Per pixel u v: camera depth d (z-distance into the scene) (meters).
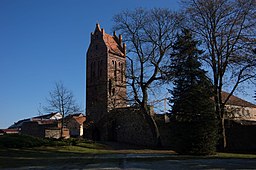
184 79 28.09
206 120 26.27
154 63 40.28
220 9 31.34
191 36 30.50
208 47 31.97
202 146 26.05
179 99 27.36
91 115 67.25
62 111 51.41
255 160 20.75
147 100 41.03
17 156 25.36
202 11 31.88
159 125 47.12
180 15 35.00
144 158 22.45
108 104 50.69
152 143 50.78
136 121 54.66
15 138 33.06
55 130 58.75
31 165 18.48
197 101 26.64
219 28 31.62
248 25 30.75
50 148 33.69
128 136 55.53
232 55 31.09
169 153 30.19
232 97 54.31
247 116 57.09
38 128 59.34
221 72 31.83
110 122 57.00
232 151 33.47
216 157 23.34
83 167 17.12
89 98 72.38
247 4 30.48
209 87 28.38
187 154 26.50
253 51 30.44
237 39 30.88
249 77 31.00
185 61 28.80
